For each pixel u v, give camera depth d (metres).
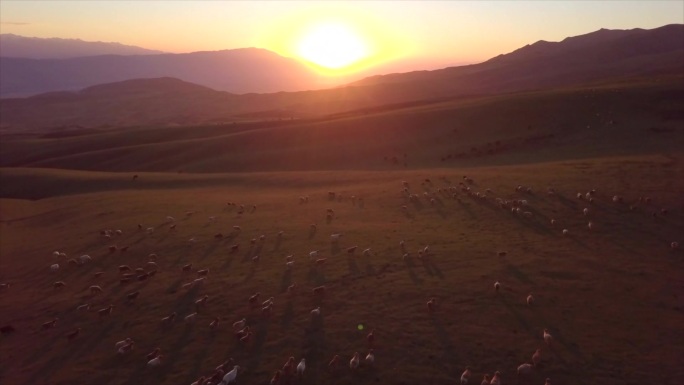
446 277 28.02
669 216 35.41
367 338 21.92
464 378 18.72
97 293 30.16
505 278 27.34
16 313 28.66
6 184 75.50
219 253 35.31
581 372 18.97
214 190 59.78
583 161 55.78
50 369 22.11
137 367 21.58
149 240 39.69
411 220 39.97
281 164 82.38
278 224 41.56
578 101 83.25
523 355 20.28
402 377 19.38
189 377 20.47
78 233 44.47
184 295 28.50
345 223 40.53
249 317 25.05
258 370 20.47
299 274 30.12
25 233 47.62
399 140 84.50
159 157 95.12
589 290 25.52
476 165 66.00
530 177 49.53
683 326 21.78
